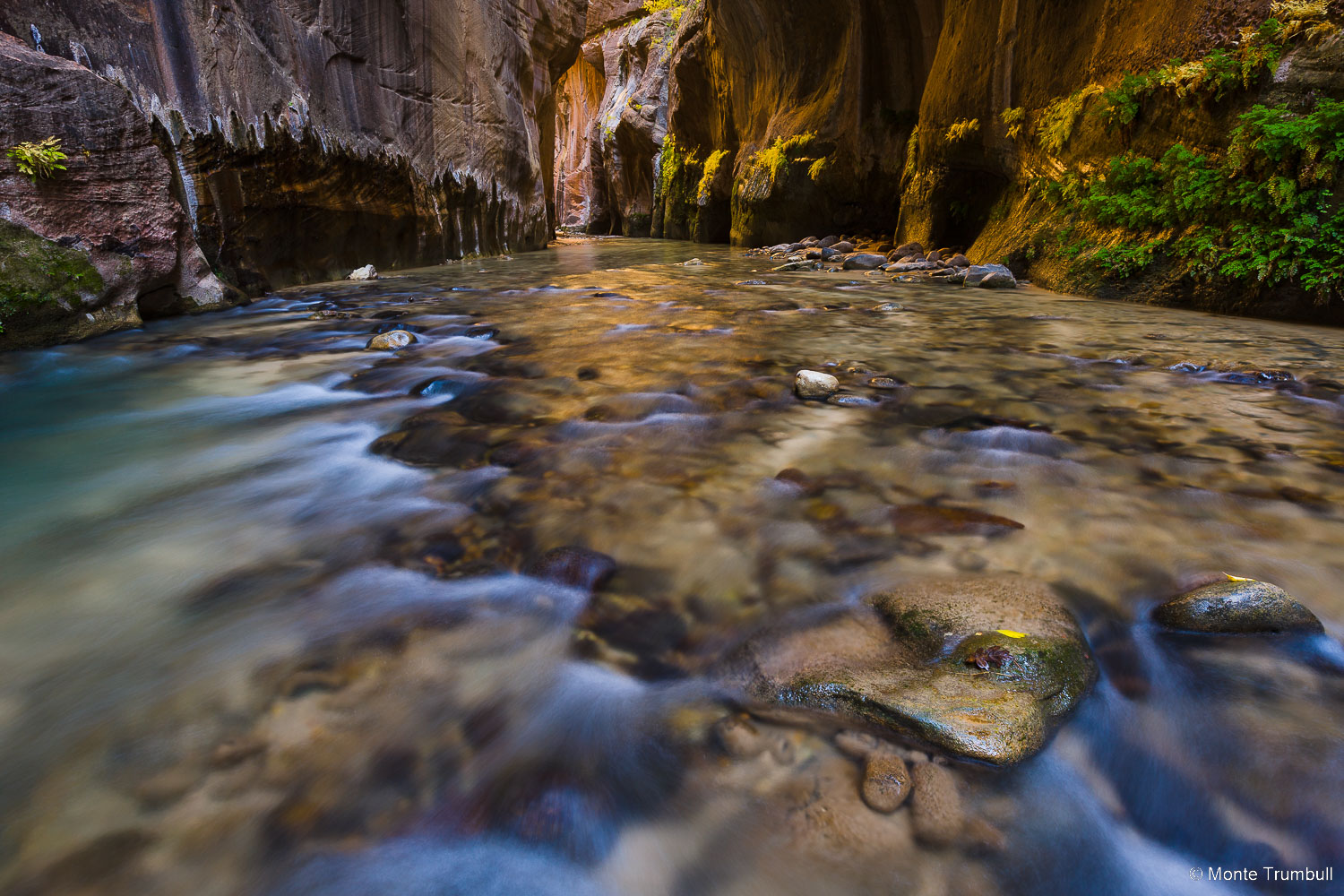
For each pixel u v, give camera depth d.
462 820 1.26
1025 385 4.00
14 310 4.89
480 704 1.53
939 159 11.57
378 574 2.05
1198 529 2.25
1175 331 5.61
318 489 2.69
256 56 7.52
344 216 9.42
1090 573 1.99
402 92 10.67
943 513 2.35
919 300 7.65
